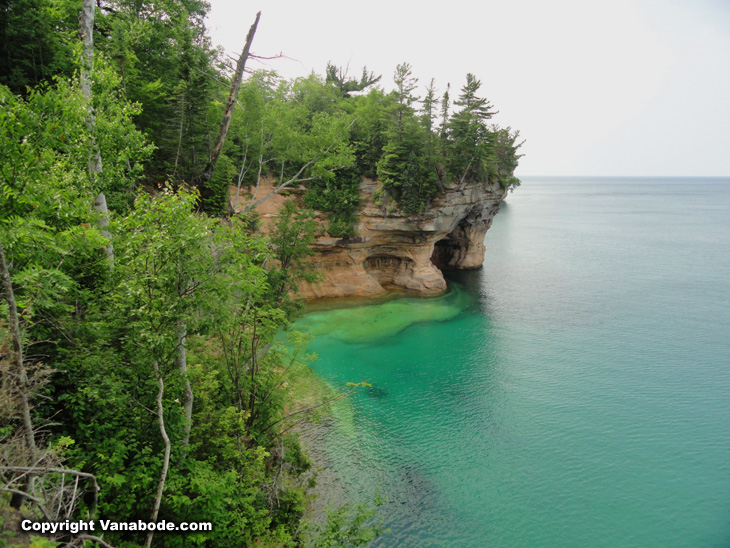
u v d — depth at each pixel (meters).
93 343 13.66
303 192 53.59
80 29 17.47
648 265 81.25
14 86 22.56
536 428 30.41
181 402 15.26
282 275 35.28
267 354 20.69
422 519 22.30
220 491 13.47
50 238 11.23
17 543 7.89
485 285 67.12
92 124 14.50
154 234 11.55
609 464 26.73
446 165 57.09
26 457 8.96
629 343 45.16
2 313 9.62
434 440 28.78
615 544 21.05
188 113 29.89
